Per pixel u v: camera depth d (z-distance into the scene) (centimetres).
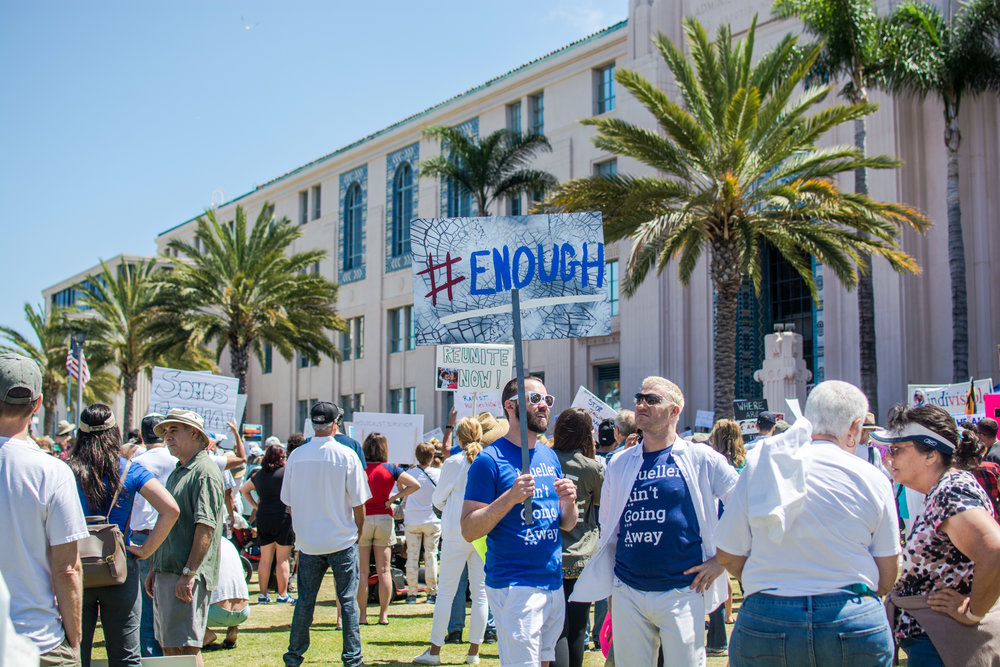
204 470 586
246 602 836
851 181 2378
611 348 2986
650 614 453
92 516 494
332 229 4469
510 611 463
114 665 499
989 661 378
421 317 524
